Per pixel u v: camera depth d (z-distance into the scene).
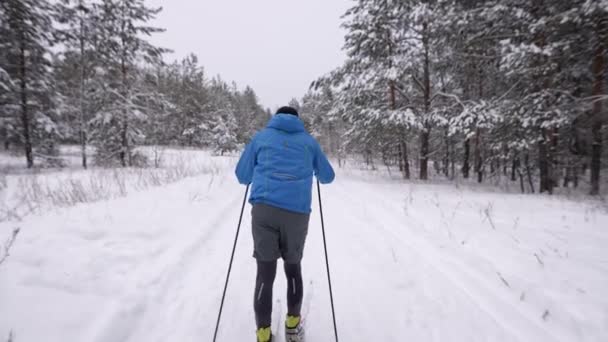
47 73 17.02
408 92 14.76
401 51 12.73
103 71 16.41
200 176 9.84
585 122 10.00
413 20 11.48
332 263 3.50
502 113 9.73
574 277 2.91
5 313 2.02
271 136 2.12
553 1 8.45
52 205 5.17
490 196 8.23
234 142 32.56
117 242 3.40
